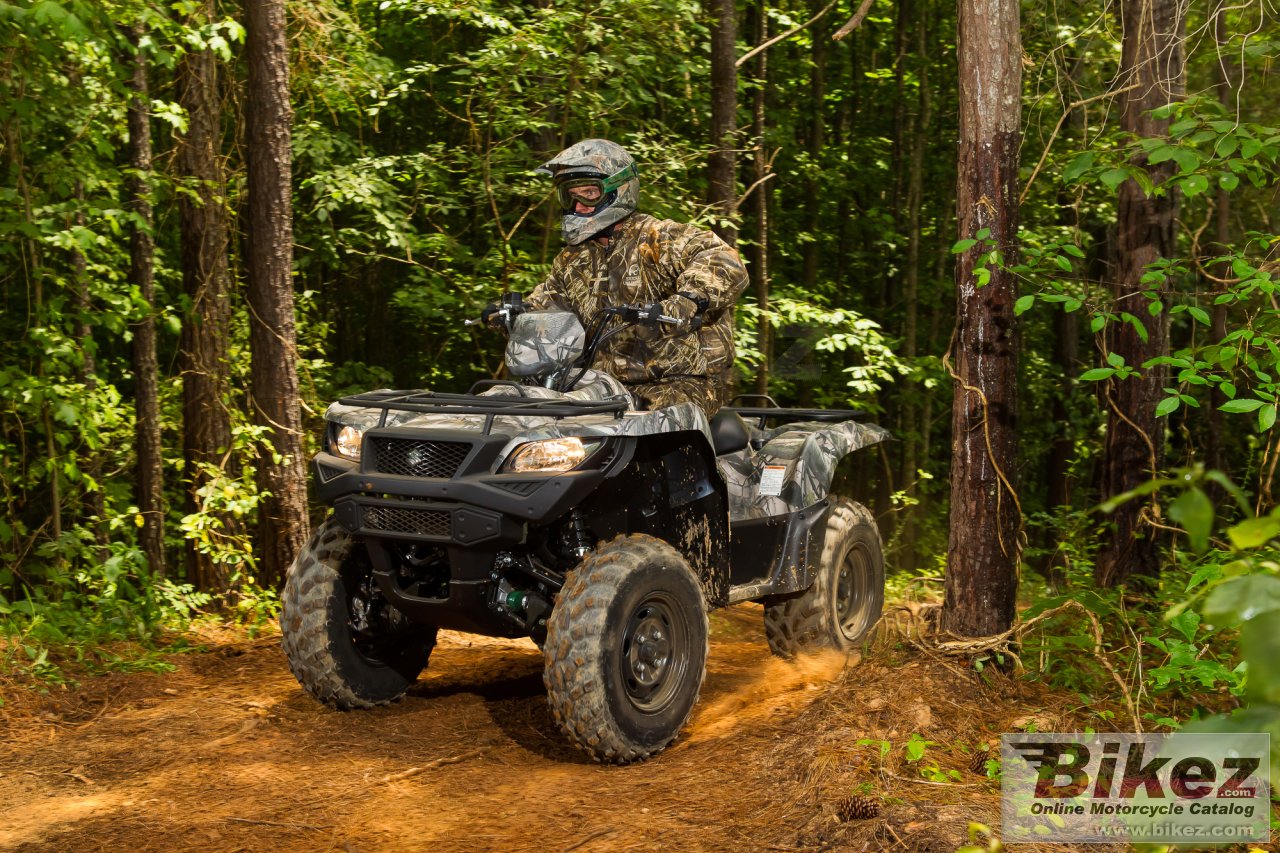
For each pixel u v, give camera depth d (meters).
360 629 4.82
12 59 6.29
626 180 4.84
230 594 7.24
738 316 9.66
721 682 5.47
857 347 10.50
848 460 16.09
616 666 4.07
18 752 4.42
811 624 5.54
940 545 15.31
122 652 5.97
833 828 3.25
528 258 9.62
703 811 3.60
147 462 9.08
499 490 4.02
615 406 4.21
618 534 4.42
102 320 7.24
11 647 5.43
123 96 7.21
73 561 8.18
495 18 8.62
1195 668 3.76
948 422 17.92
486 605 4.34
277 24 7.02
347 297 14.98
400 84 9.41
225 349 7.70
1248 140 3.86
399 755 4.35
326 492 4.36
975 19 4.16
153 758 4.33
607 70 8.88
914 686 4.11
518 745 4.47
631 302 4.84
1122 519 6.02
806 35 14.31
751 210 12.51
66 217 7.05
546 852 3.38
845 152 15.88
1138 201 5.90
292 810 3.79
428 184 10.04
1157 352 5.94
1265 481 4.38
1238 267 4.00
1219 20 5.56
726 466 5.20
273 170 7.06
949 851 2.97
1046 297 4.03
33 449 8.44
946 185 16.66
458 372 13.25
